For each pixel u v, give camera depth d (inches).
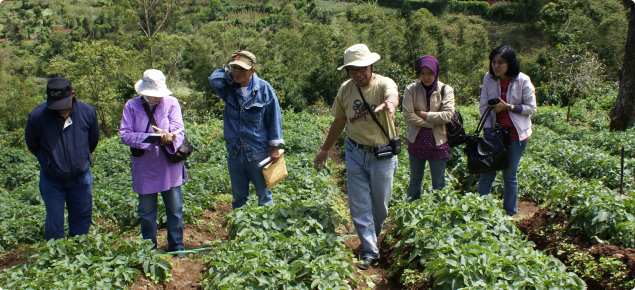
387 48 1407.5
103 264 150.8
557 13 1589.6
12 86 1668.3
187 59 1736.0
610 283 141.6
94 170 366.9
